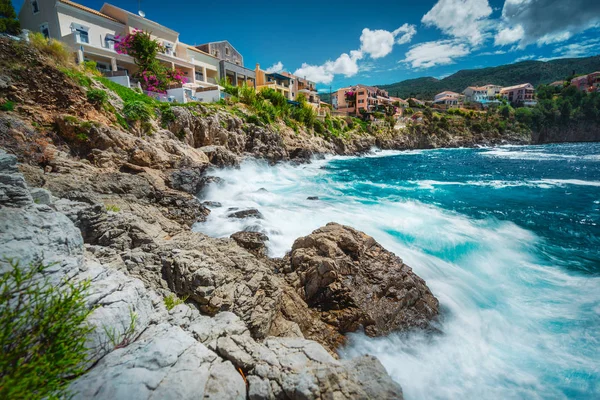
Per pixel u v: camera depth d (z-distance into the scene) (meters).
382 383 3.61
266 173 29.31
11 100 14.20
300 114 48.81
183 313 5.30
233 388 3.40
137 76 30.22
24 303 2.98
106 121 18.05
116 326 3.86
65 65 17.69
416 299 7.57
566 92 111.25
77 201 8.61
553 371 5.90
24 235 4.02
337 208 15.77
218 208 14.55
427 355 6.45
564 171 30.36
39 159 12.75
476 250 10.84
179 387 3.15
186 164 19.27
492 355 6.40
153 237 7.98
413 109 100.94
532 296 8.34
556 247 11.38
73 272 4.16
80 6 29.17
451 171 32.38
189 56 41.03
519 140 87.06
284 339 4.73
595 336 6.68
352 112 92.06
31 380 2.56
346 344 6.53
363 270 7.85
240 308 5.98
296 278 7.81
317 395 3.35
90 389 2.97
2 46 14.72
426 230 12.39
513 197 19.25
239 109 35.75
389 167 36.44
